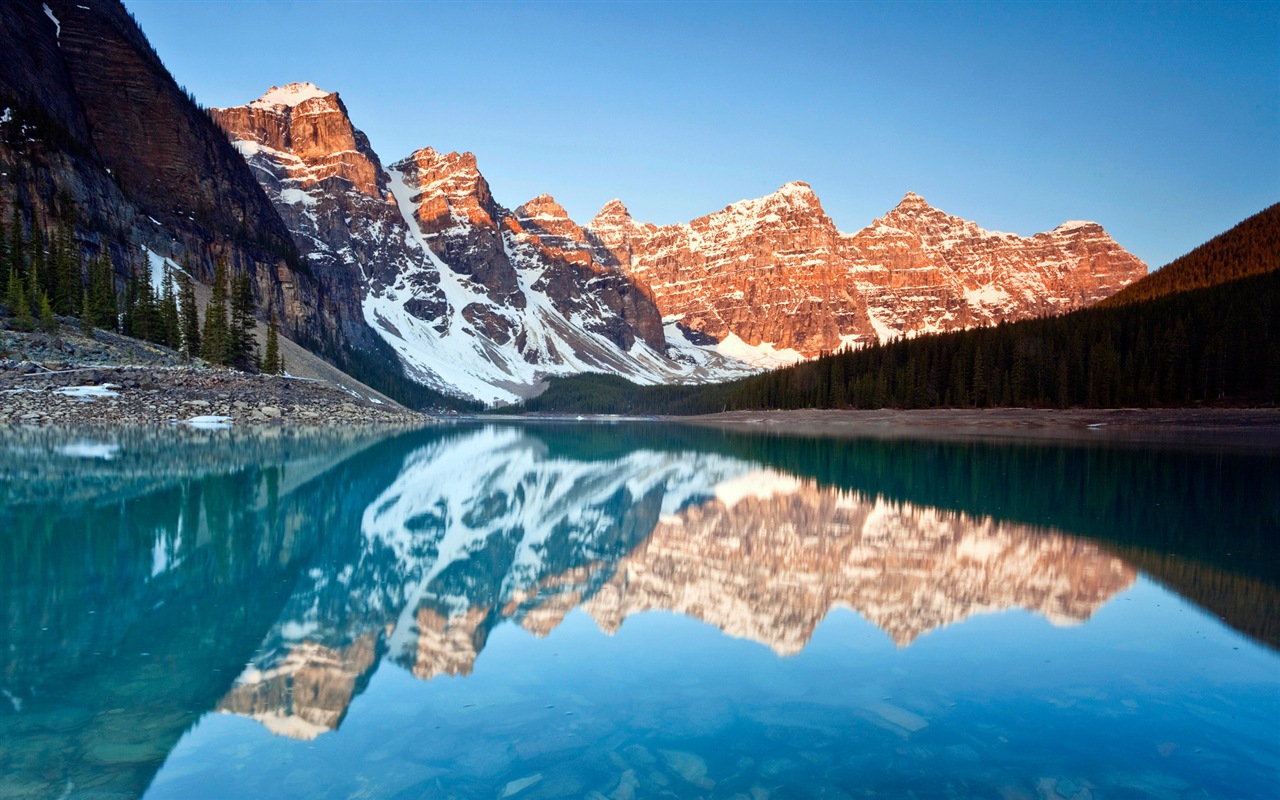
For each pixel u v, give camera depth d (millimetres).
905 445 69125
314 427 69938
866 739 8555
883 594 15375
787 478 39594
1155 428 83188
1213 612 14180
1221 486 35750
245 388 72938
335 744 8203
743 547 20562
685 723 8938
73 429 51250
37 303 67812
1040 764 7996
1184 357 93000
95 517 21375
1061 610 14227
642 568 17750
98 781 7234
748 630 12797
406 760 7840
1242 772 7914
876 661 11266
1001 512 27250
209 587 14734
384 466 40344
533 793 7098
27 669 10117
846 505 29172
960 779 7660
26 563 16172
